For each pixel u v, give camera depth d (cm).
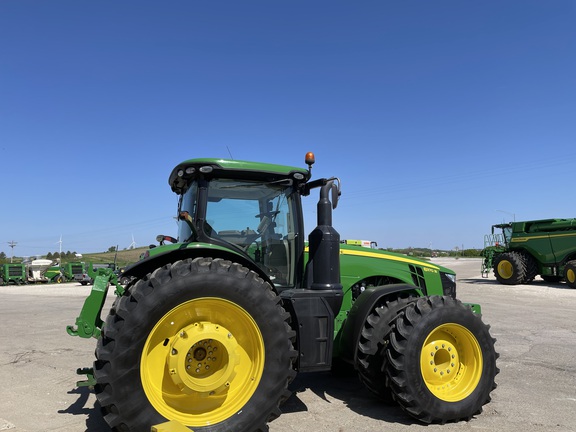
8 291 2502
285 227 457
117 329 327
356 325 432
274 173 437
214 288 350
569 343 738
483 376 417
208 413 352
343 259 497
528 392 490
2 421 415
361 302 442
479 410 414
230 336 355
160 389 345
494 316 1027
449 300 421
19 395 496
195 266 353
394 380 394
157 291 337
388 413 427
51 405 462
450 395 408
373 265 509
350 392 494
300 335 401
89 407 456
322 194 439
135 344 327
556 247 1742
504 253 1869
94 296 408
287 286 452
